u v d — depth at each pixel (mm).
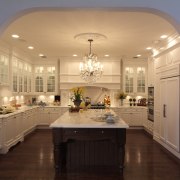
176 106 4863
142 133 7586
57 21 4078
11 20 2725
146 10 2736
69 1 2637
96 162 4168
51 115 8352
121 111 8289
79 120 4094
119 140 3721
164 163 4418
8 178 3613
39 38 5352
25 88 7812
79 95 5785
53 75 8758
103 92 8844
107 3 2639
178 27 2721
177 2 2641
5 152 5016
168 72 5395
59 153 3904
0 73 5590
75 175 3758
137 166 4230
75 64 8523
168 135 5375
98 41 5605
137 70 8758
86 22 4129
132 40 5496
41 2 2629
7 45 5934
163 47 5688
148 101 7477
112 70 8500
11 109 5867
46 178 3621
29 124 7121
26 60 7836
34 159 4609
